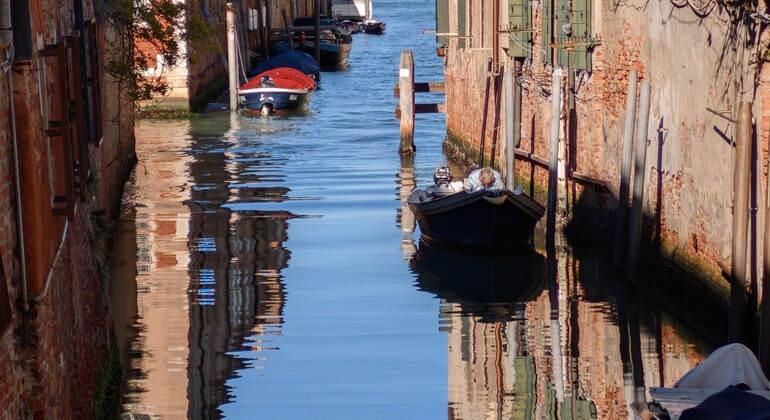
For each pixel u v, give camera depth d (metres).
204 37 31.97
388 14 188.88
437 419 17.34
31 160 12.11
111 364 18.84
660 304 23.97
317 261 28.05
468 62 44.12
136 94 31.52
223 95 71.25
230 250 29.14
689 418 12.58
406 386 18.84
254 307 23.80
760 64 18.98
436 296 24.84
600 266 27.67
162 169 42.84
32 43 12.25
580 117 30.81
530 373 19.53
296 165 44.06
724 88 21.00
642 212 26.19
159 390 18.81
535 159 33.88
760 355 17.73
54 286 13.31
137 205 35.56
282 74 65.62
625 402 18.02
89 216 18.78
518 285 25.88
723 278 21.06
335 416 17.34
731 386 12.87
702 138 22.31
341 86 78.00
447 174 33.47
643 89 24.11
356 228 32.12
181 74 59.81
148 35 31.30
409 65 46.81
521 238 30.31
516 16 35.56
